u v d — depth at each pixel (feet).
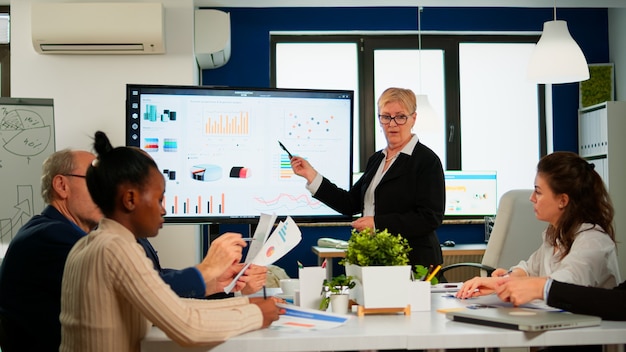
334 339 5.57
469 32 22.07
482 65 22.30
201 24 18.21
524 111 22.33
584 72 16.35
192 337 5.36
